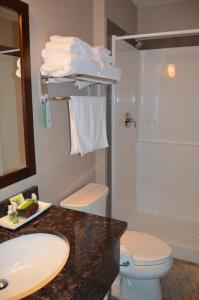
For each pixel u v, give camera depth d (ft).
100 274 3.15
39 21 4.49
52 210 4.30
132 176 9.25
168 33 6.40
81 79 4.84
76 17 5.69
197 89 8.55
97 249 3.25
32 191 4.51
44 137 4.89
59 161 5.43
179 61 8.59
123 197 8.57
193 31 6.24
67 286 2.65
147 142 9.50
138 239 6.05
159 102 9.12
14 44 4.01
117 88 7.36
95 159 7.11
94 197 5.62
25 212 3.89
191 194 9.14
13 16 3.93
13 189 4.22
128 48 7.98
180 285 6.42
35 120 4.60
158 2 8.51
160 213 9.63
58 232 3.61
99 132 5.67
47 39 4.73
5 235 3.53
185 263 7.24
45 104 4.71
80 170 6.35
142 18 8.91
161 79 8.94
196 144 8.84
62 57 4.23
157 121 9.26
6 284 3.15
